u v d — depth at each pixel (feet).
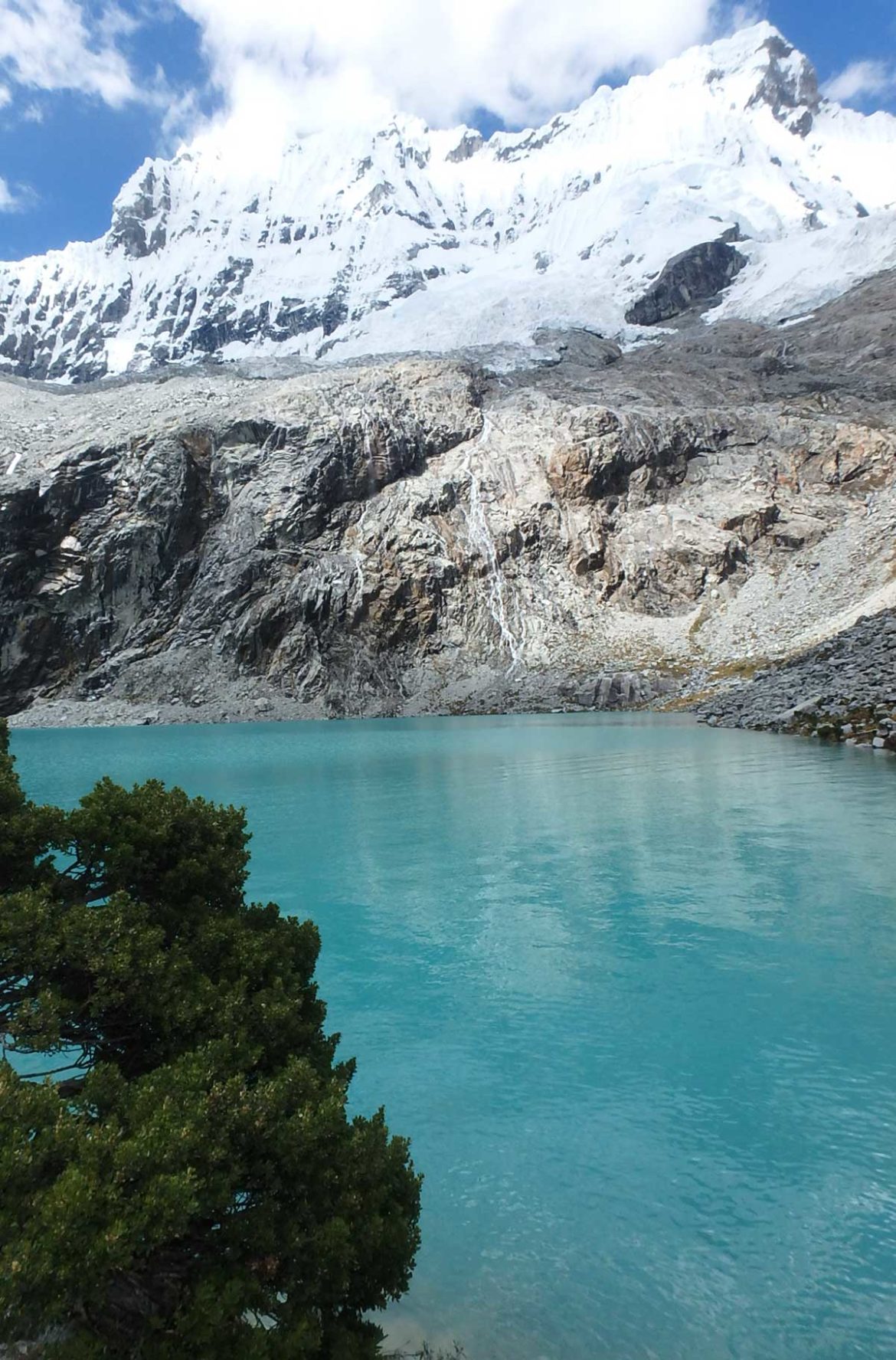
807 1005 32.99
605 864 56.95
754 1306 17.33
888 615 193.57
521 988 35.86
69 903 20.97
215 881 23.29
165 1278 14.93
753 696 179.22
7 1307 11.92
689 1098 26.30
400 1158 17.63
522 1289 18.03
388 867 57.47
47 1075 18.52
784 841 61.62
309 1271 14.87
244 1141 15.69
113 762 128.77
